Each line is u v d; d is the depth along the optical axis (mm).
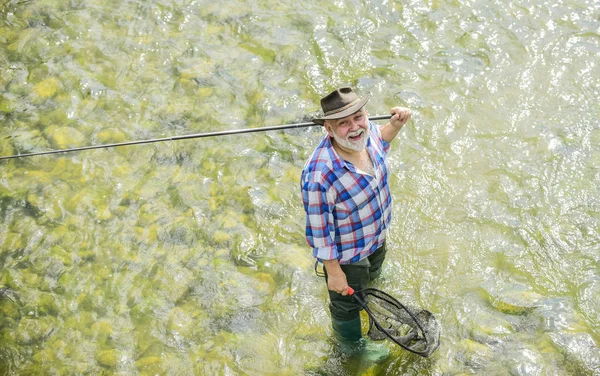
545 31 6109
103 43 6758
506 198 4770
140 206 5141
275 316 4289
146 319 4375
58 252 4871
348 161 3248
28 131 5902
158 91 6180
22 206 5234
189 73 6320
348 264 3584
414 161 5137
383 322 4078
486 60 5930
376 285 4344
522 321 4020
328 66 6191
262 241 4777
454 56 6039
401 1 6738
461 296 4215
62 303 4539
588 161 4918
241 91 6082
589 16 6199
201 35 6758
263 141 5555
